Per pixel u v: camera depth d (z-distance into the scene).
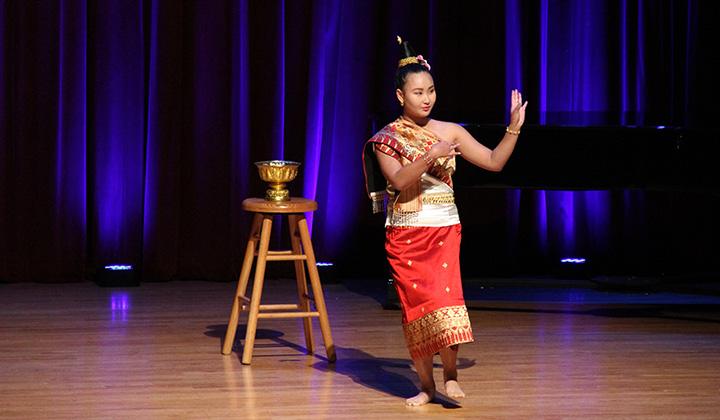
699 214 17.03
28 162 14.90
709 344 11.65
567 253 16.77
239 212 15.45
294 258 10.66
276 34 15.41
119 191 15.25
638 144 12.98
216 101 15.32
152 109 15.12
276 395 9.34
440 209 8.80
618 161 12.98
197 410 8.84
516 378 10.04
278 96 15.47
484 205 16.50
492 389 9.62
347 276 16.23
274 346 11.37
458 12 16.08
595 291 15.36
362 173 16.05
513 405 9.08
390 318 13.03
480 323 12.79
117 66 15.05
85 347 11.18
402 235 8.79
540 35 16.25
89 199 15.41
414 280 8.72
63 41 14.81
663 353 11.18
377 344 11.53
